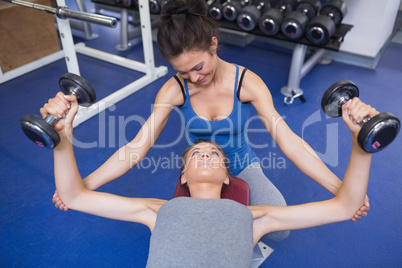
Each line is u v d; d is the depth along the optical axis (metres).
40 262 1.53
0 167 2.02
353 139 0.94
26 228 1.68
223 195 1.19
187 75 1.04
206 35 0.95
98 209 1.10
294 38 2.44
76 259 1.54
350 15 2.91
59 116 0.93
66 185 1.05
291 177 1.96
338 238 1.62
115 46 3.40
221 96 1.23
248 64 3.08
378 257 1.54
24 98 2.64
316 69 3.03
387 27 3.05
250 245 0.94
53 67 3.06
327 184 1.12
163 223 0.94
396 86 2.78
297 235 1.64
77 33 3.64
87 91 1.02
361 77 2.90
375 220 1.71
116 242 1.62
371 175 1.96
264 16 2.47
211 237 0.87
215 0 2.75
